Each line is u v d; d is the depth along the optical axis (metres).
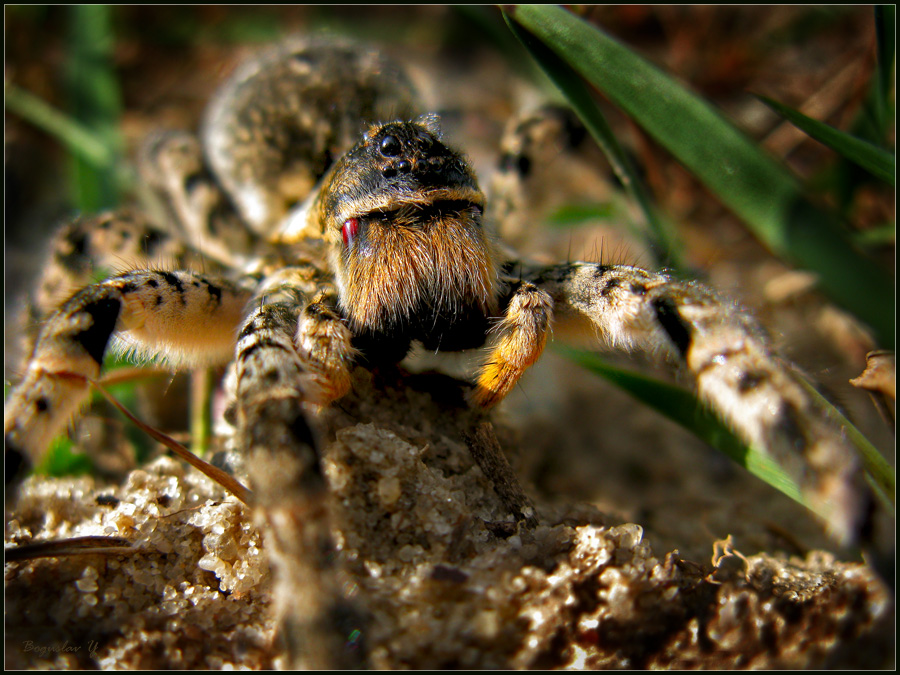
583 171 0.07
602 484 0.05
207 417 0.05
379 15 0.10
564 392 0.06
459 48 0.10
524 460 0.05
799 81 0.07
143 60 0.09
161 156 0.06
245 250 0.06
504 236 0.06
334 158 0.06
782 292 0.06
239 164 0.06
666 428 0.06
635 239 0.07
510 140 0.06
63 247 0.05
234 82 0.07
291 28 0.09
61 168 0.08
